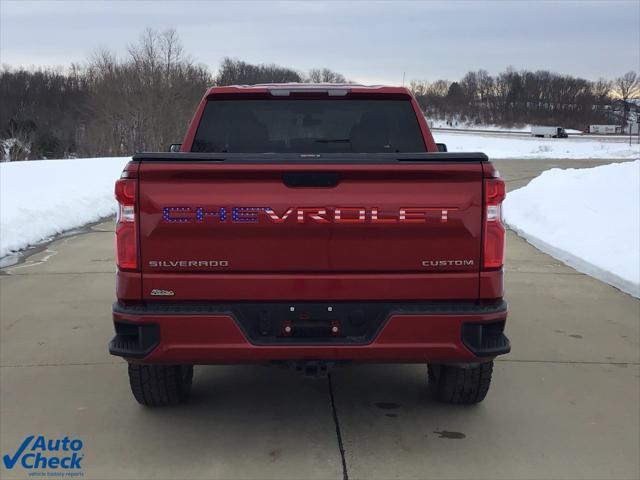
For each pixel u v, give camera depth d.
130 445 3.62
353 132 4.48
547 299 7.11
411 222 3.20
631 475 3.30
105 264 8.93
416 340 3.25
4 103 74.69
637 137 87.00
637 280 7.50
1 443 3.64
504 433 3.79
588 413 4.09
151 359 3.25
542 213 13.11
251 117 4.45
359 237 3.21
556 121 135.12
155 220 3.17
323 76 108.19
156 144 56.09
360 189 3.19
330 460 3.45
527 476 3.28
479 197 3.21
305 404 4.24
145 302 3.25
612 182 14.56
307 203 3.18
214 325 3.20
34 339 5.58
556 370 4.88
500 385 4.56
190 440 3.69
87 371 4.81
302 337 3.28
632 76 131.88
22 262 9.09
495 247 3.25
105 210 15.21
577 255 9.30
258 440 3.70
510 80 141.50
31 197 13.48
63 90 81.81
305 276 3.22
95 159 23.50
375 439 3.71
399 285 3.24
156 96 56.03
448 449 3.58
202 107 4.41
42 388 4.47
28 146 45.06
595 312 6.56
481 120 139.88
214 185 3.19
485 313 3.25
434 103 145.62
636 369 4.91
